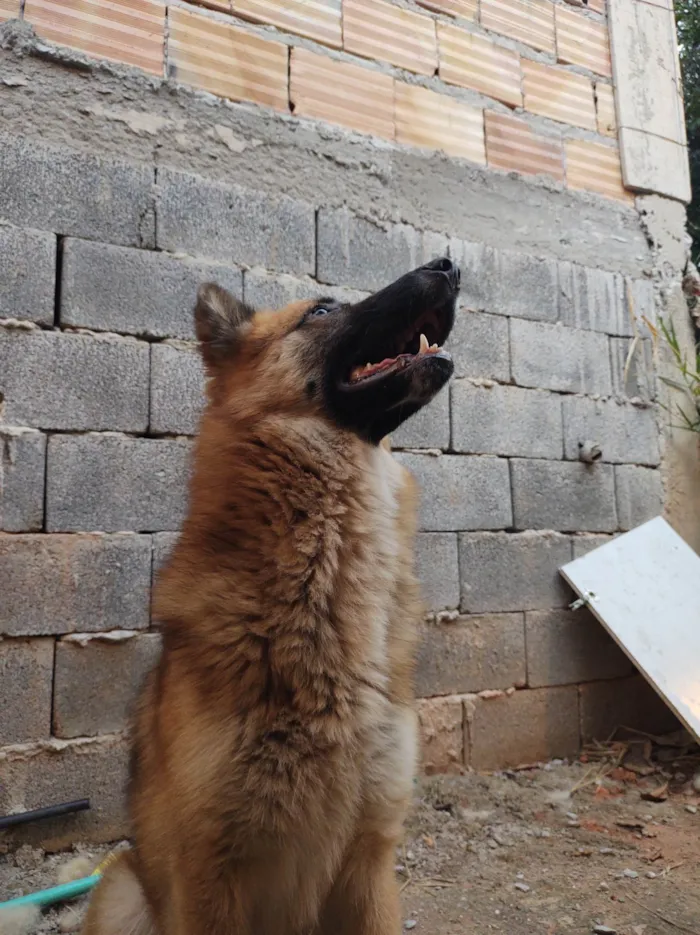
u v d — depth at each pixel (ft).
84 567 5.57
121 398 5.80
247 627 3.28
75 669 5.50
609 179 8.41
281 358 3.97
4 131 5.68
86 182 5.87
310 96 6.90
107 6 6.15
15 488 5.44
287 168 6.68
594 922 4.61
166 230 6.09
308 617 3.37
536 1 8.20
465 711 6.79
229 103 6.51
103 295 5.82
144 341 5.93
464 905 4.80
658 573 7.46
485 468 7.16
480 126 7.71
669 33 8.98
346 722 3.31
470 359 7.24
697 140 13.65
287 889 3.36
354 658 3.42
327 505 3.63
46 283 5.65
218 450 3.84
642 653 6.86
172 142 6.24
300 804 3.21
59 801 5.37
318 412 3.92
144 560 5.75
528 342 7.56
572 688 7.34
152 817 3.43
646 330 8.32
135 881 3.96
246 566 3.43
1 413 5.46
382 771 3.44
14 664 5.35
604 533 7.72
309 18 6.97
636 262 8.40
